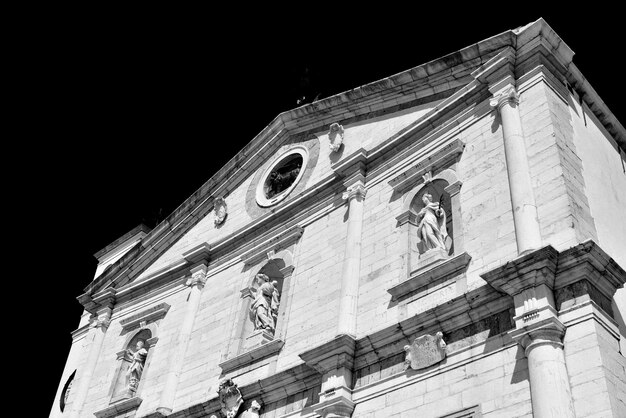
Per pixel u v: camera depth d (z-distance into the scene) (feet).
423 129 64.75
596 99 60.49
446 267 52.75
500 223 51.26
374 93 73.67
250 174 88.74
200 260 83.51
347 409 53.01
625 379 40.81
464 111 61.11
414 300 54.39
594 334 40.65
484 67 60.39
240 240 80.59
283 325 65.98
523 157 51.78
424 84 68.49
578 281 43.42
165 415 70.33
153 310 84.58
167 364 76.38
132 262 96.32
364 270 61.21
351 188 68.33
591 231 47.91
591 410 38.34
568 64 58.18
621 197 57.31
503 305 46.83
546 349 41.50
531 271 44.27
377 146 68.28
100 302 94.43
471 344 47.70
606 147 60.23
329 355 55.72
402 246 58.90
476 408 44.60
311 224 72.08
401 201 62.39
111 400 80.07
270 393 61.21
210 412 66.23
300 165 80.94
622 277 44.24
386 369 52.90
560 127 52.54
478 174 55.72
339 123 78.28
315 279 66.18
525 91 55.93
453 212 55.83
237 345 69.67
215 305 77.36
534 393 40.63
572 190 48.55
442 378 48.14
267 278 73.10
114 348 86.99
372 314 57.31
